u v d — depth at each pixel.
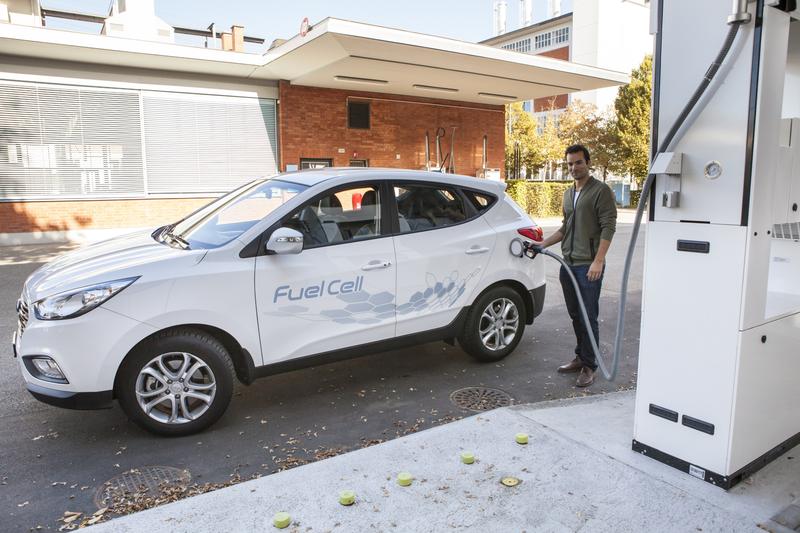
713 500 2.88
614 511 2.79
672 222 3.04
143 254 4.20
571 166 4.84
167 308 3.83
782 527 2.65
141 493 3.27
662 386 3.21
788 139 3.00
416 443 3.52
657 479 3.07
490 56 15.20
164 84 15.99
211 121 16.81
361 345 4.64
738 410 2.91
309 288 4.33
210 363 4.00
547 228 19.08
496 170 22.28
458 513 2.79
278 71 16.34
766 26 2.62
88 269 4.00
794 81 3.72
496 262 5.30
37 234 14.80
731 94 2.74
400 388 4.92
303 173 5.07
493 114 22.33
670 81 2.98
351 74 16.73
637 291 9.12
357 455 3.38
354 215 4.65
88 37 13.32
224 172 17.17
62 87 14.72
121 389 3.82
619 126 33.09
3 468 3.56
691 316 3.02
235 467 3.57
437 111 20.83
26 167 14.52
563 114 37.31
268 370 4.26
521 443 3.50
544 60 16.36
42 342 3.68
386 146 19.75
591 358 4.92
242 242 4.17
